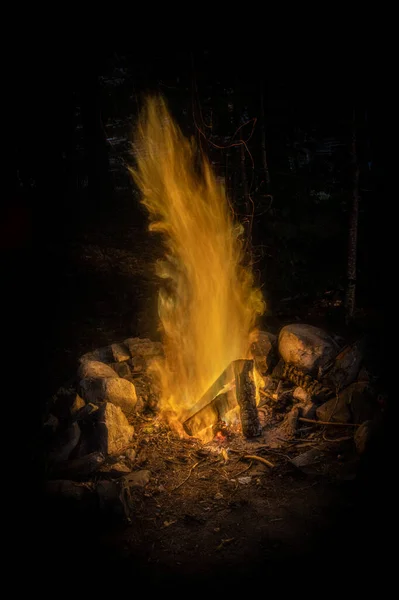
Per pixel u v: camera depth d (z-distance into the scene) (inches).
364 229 285.6
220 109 299.7
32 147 569.9
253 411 195.2
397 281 274.1
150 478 175.0
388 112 237.6
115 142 757.9
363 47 231.0
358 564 132.8
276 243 294.0
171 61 331.0
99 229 568.1
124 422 195.2
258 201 295.9
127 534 150.5
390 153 245.9
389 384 191.2
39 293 383.6
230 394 197.5
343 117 249.3
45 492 161.0
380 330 244.5
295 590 127.6
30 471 172.2
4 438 204.2
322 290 294.4
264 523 151.6
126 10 352.2
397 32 222.2
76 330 321.4
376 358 205.2
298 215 291.1
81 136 715.4
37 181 578.9
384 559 132.8
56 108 567.5
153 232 548.7
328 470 171.6
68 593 131.0
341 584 127.6
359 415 189.8
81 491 161.0
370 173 253.9
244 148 297.3
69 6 411.2
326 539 142.8
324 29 243.8
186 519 155.6
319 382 211.0
